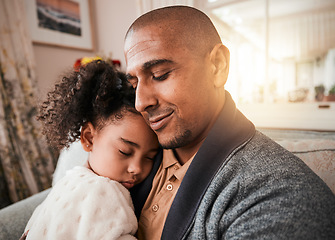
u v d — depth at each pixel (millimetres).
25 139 1928
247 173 405
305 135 994
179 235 424
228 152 446
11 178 1814
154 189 537
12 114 1870
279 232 305
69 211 462
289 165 394
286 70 2758
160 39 423
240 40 2311
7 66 1827
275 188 361
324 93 1930
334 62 2570
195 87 438
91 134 609
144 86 447
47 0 2072
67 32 2227
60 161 1019
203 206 417
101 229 437
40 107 714
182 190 448
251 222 341
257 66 2230
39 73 2092
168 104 442
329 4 2283
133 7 2211
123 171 562
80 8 2318
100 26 2455
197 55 439
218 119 487
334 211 328
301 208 320
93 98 586
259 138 485
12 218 763
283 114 1456
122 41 2338
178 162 522
